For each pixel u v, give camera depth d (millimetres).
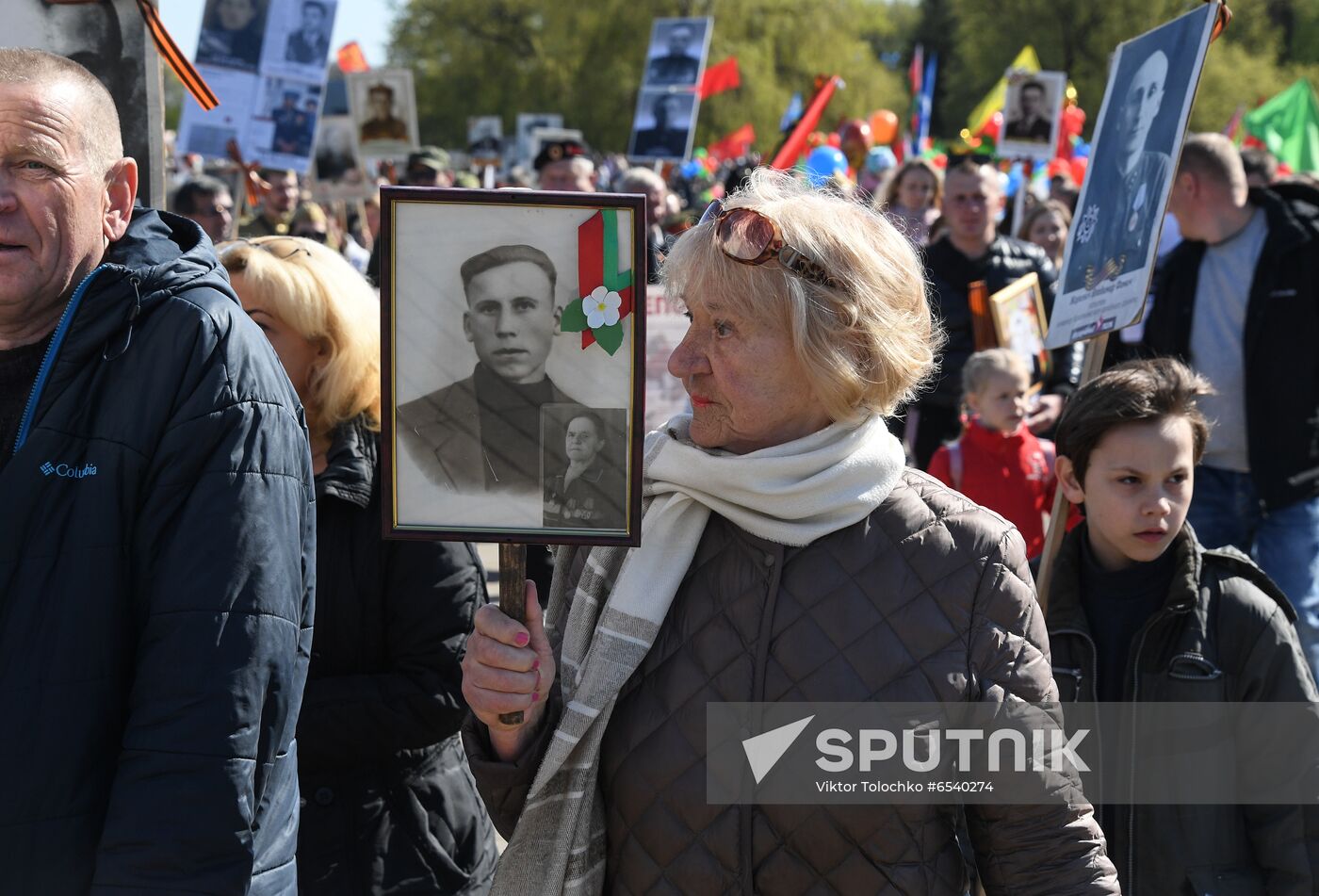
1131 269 2848
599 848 1832
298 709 1806
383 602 2404
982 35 43656
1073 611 2566
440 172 10391
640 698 1792
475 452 1667
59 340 1701
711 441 1821
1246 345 4355
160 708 1629
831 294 1720
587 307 1654
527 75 41469
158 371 1715
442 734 2375
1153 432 2443
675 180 22750
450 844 2439
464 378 1660
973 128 13516
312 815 2332
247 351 1763
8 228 1687
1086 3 40625
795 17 42625
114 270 1725
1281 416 4305
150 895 1571
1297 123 12859
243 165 7777
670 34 12641
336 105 10406
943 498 1802
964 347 5617
